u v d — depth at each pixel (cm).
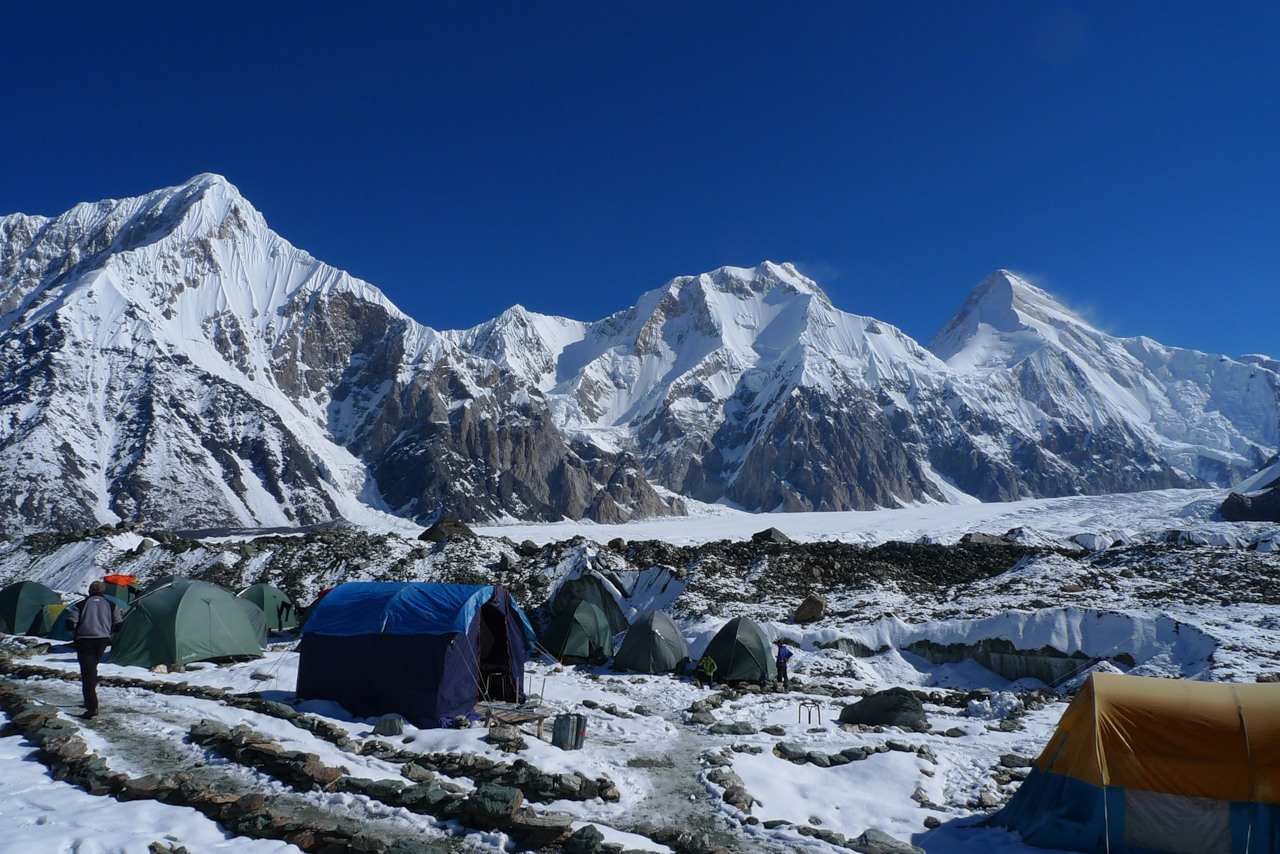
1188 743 1245
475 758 1488
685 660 3209
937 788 1584
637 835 1216
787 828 1270
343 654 1966
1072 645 3381
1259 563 4622
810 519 16988
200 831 1141
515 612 2245
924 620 3816
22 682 2147
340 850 1090
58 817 1160
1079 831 1260
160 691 2066
